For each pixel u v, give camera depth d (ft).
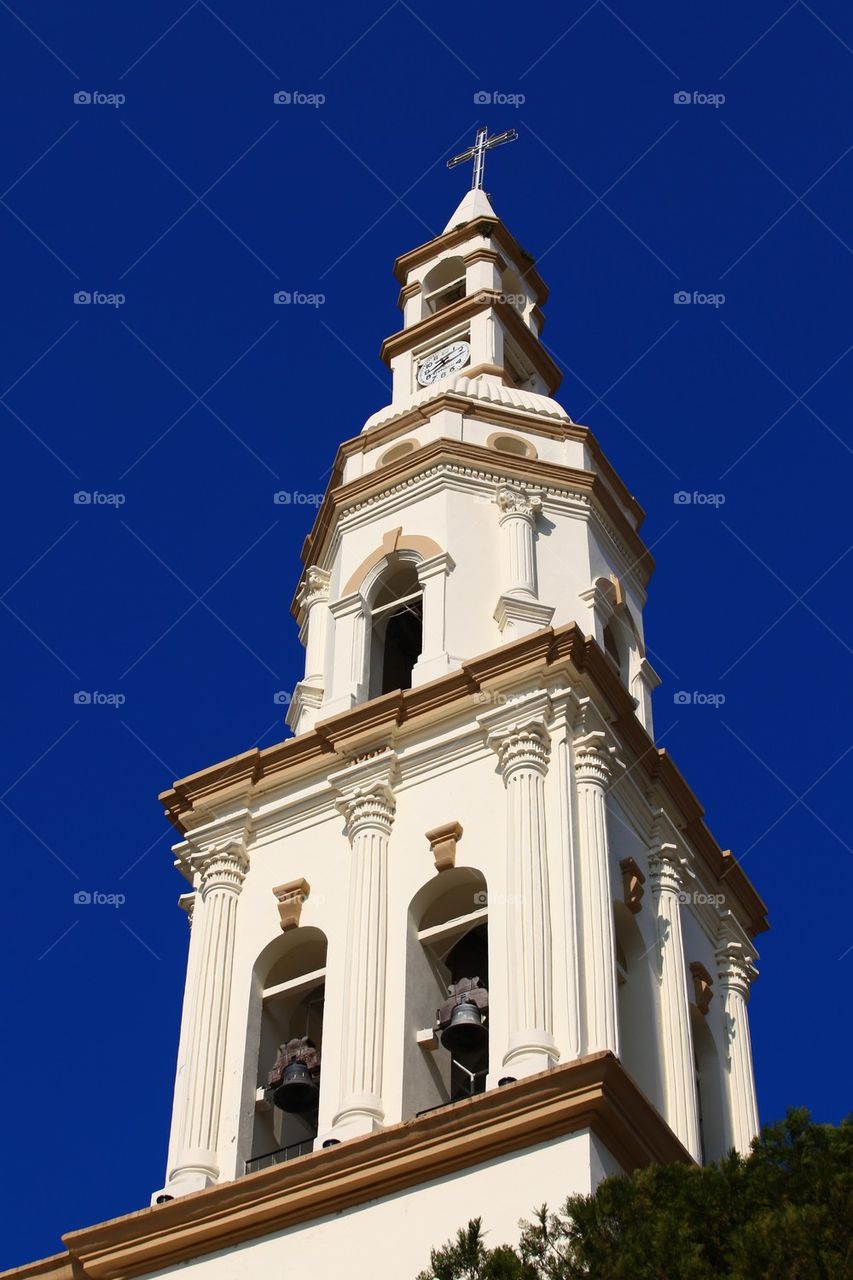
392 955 128.98
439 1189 113.80
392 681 154.20
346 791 138.00
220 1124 127.44
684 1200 94.63
